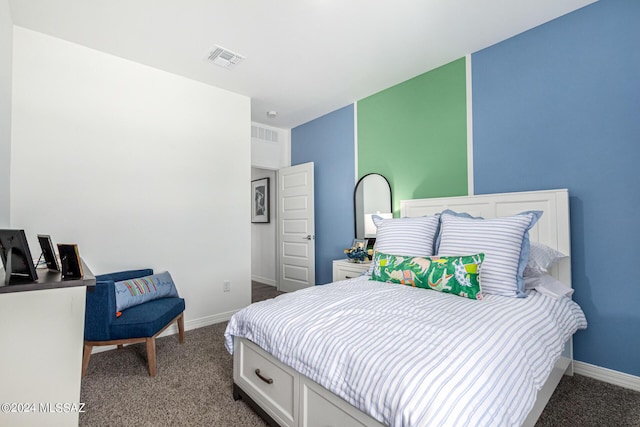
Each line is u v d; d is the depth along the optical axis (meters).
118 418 1.66
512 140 2.47
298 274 4.45
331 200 4.11
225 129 3.40
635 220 1.95
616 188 2.02
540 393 1.44
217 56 2.71
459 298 1.72
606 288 2.05
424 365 1.02
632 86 1.96
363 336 1.26
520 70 2.43
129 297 2.27
